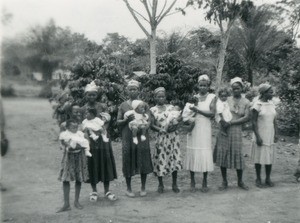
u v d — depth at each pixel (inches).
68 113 157.6
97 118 179.0
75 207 171.6
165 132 196.4
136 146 188.7
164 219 156.4
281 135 407.5
